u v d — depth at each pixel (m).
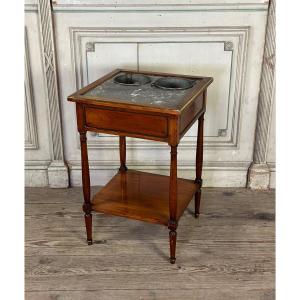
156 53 1.88
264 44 1.84
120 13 1.80
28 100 1.95
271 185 2.10
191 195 1.72
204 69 1.90
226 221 1.87
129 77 1.66
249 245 1.71
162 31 1.83
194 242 1.73
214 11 1.79
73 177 2.10
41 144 2.04
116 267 1.59
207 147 2.04
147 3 1.79
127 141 2.03
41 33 1.82
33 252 1.67
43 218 1.89
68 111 1.98
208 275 1.55
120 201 1.68
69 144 2.05
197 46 1.86
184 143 2.03
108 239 1.75
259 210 1.94
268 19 1.79
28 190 2.09
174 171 1.44
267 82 1.88
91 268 1.59
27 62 1.89
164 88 1.53
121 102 1.39
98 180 2.10
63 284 1.51
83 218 1.89
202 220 1.87
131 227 1.83
